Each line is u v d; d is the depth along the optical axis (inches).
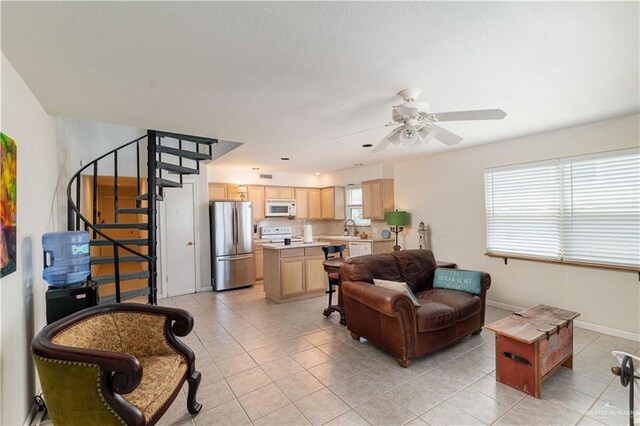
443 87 94.5
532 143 156.1
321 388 95.6
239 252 231.8
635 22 62.6
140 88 90.7
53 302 86.3
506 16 60.3
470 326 129.6
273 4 55.3
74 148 159.8
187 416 83.4
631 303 127.7
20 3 52.7
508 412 83.1
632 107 115.0
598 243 135.9
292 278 194.7
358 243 239.6
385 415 82.4
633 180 126.0
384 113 116.1
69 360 59.7
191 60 75.2
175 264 212.2
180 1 53.7
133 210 147.6
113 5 54.2
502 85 93.8
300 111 112.7
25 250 83.2
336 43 69.1
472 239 183.9
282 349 123.7
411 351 108.7
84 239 104.3
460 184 189.5
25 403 80.6
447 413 83.0
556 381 97.8
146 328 85.2
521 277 162.7
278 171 275.6
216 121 124.0
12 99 75.6
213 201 236.5
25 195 84.0
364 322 124.9
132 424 60.5
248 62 76.9
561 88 96.3
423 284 149.9
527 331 93.4
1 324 66.9
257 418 82.2
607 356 113.7
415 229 217.8
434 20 61.2
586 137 137.7
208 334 140.2
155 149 144.3
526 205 160.1
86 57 72.5
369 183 245.6
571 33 66.4
